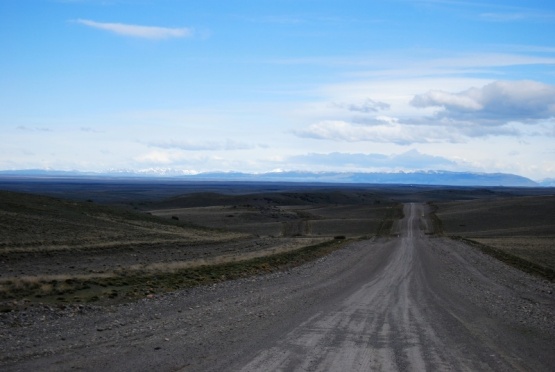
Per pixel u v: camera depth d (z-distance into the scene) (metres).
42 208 59.03
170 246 54.41
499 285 26.91
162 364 9.68
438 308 17.97
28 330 13.07
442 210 132.62
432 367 9.98
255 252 49.62
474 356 10.98
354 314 16.09
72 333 12.65
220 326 13.70
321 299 19.58
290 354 10.66
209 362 9.87
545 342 12.82
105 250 45.22
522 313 17.62
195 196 167.25
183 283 25.02
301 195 196.00
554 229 91.88
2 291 20.50
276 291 22.08
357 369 9.70
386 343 12.02
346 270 33.44
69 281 24.00
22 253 38.03
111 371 9.17
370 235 82.88
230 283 25.62
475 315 16.69
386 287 24.28
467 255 47.41
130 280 25.66
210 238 65.38
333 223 104.12
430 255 46.75
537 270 37.06
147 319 14.80
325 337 12.48
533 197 143.25
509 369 10.00
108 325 13.79
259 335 12.52
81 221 58.22
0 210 51.72
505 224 102.25
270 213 117.00
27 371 9.12
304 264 38.59
